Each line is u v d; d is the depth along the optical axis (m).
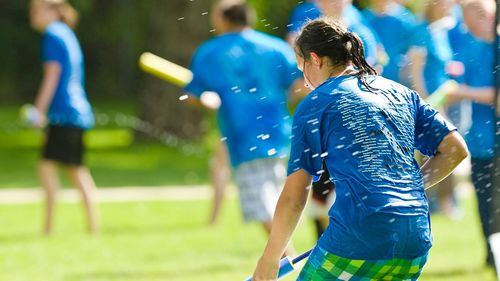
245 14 18.41
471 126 16.47
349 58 9.62
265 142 18.00
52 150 22.83
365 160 9.12
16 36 66.31
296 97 19.73
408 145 9.35
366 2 25.86
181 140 44.69
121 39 64.94
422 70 19.81
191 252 20.12
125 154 42.78
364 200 9.04
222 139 18.23
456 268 17.05
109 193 31.61
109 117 58.28
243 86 18.08
